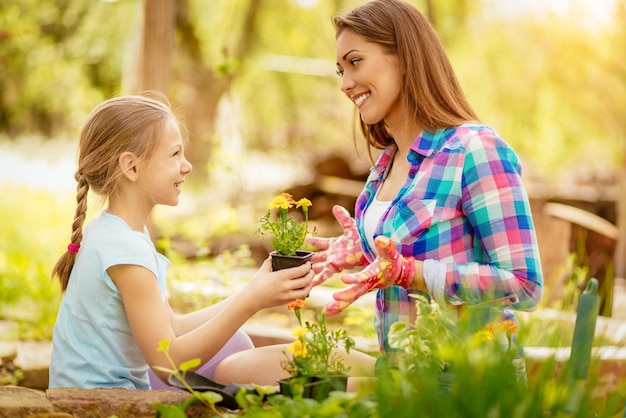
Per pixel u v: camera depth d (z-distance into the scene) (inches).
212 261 274.5
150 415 95.3
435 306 95.3
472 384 83.1
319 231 397.7
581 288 218.8
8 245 361.7
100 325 106.3
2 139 675.4
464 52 493.4
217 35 482.6
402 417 81.7
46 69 518.3
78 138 116.4
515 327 98.1
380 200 118.0
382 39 112.1
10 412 91.4
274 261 103.8
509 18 496.4
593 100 506.0
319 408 83.7
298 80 581.0
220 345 102.7
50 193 524.4
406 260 103.8
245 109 563.2
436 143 110.4
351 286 99.7
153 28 260.1
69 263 112.5
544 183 456.1
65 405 95.0
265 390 90.4
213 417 94.3
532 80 496.4
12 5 510.0
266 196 406.3
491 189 106.7
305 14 554.9
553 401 85.7
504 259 106.1
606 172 497.4
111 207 111.7
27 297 245.3
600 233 245.6
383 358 105.3
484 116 500.1
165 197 111.6
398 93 114.1
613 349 125.1
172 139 111.6
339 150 454.3
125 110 110.7
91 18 494.6
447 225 108.7
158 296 104.9
